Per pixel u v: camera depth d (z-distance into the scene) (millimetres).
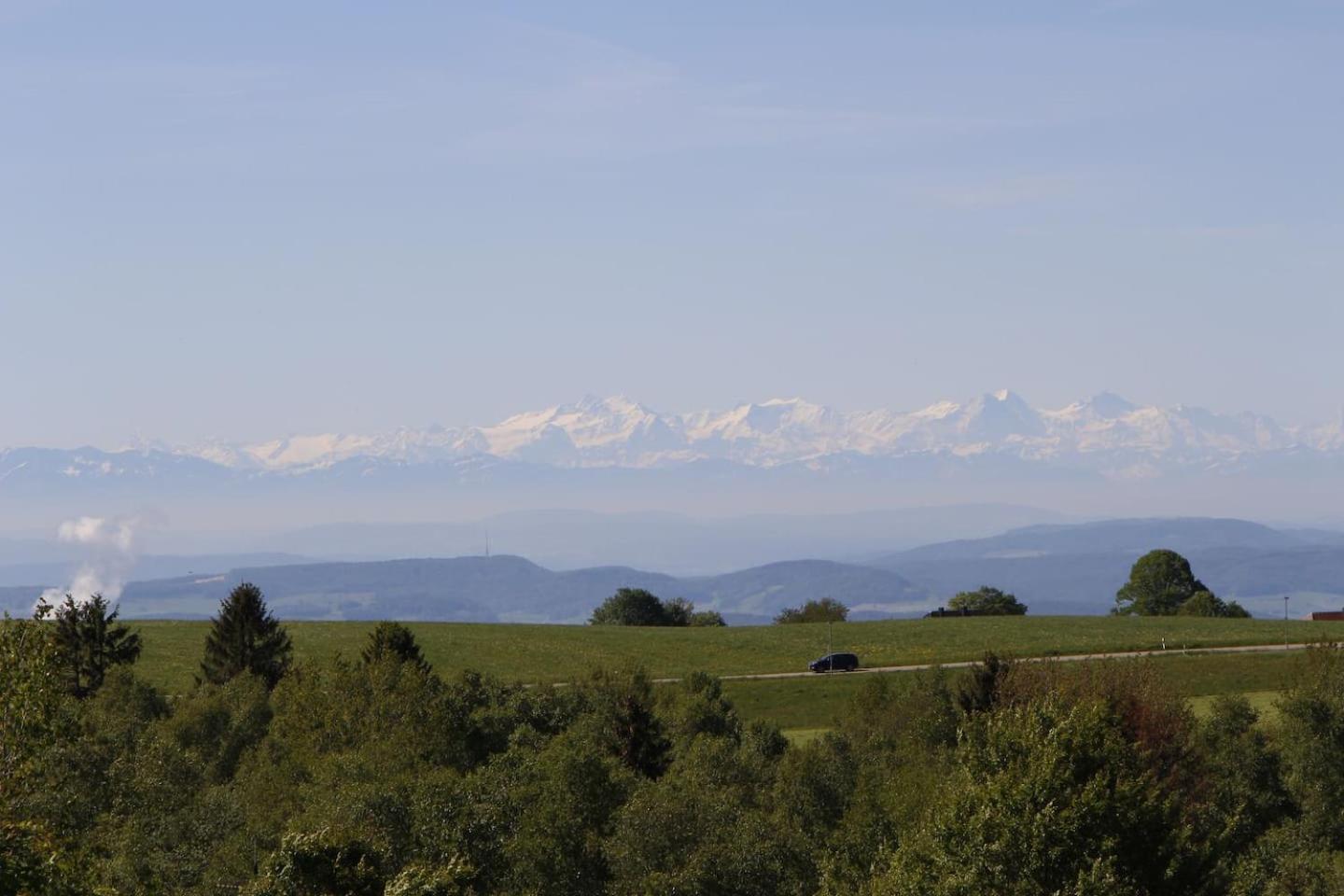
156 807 141750
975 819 94688
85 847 71250
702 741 189000
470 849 134250
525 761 162125
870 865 119812
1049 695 109438
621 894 133000
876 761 183500
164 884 123250
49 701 70812
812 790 170500
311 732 190125
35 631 71688
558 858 136875
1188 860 98062
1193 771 155625
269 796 157250
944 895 93250
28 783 71312
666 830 135875
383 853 95812
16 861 63688
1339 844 170250
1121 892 88250
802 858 137375
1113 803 95375
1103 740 102625
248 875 122562
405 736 181875
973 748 105375
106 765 144000
